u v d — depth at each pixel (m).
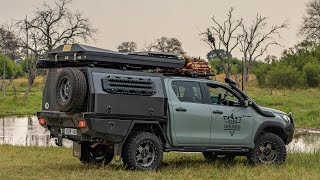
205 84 11.82
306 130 28.55
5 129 27.55
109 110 10.41
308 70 77.62
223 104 12.00
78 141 10.98
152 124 11.02
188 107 11.40
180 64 11.45
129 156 10.70
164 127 11.20
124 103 10.59
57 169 11.12
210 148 11.66
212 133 11.66
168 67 11.34
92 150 11.85
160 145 11.02
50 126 11.37
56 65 11.55
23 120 34.84
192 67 11.81
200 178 10.26
